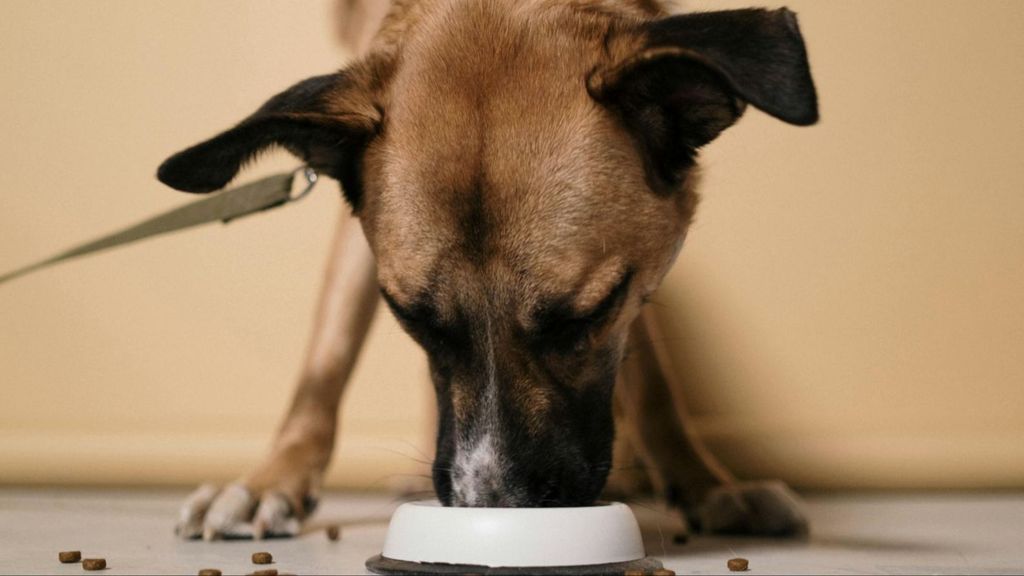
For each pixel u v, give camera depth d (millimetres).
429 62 1318
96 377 2184
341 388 1560
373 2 1579
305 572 1232
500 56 1301
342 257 1578
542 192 1250
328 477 2047
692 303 2059
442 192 1259
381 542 1427
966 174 2012
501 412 1258
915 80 2016
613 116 1280
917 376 2027
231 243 2154
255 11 2160
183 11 2176
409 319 1305
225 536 1446
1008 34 1999
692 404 2061
